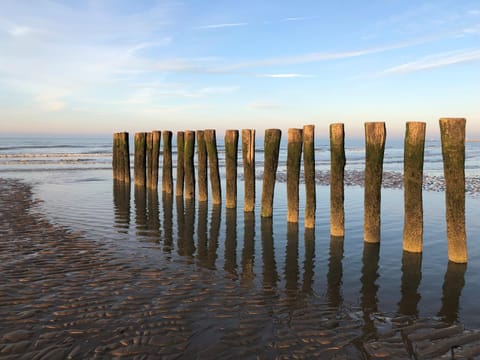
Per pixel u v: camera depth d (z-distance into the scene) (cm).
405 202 719
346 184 1698
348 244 781
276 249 751
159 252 721
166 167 1414
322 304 506
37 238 791
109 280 573
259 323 448
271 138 973
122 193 1421
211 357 379
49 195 1349
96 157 3597
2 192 1397
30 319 448
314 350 393
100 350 388
